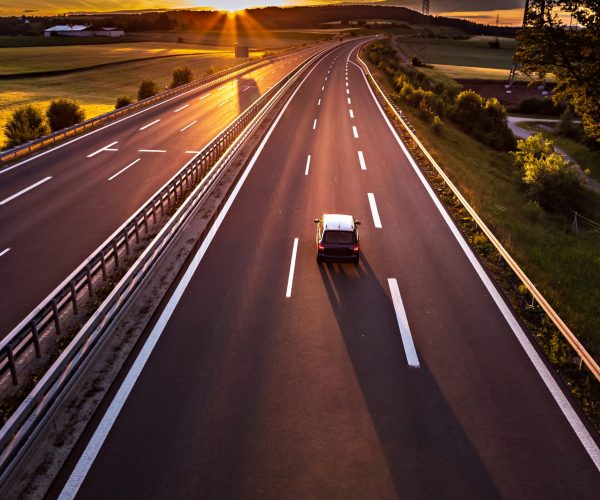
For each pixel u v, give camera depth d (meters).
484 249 16.73
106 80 86.25
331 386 9.88
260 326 11.95
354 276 14.68
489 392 9.81
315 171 26.09
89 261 12.65
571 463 8.12
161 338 11.33
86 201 21.41
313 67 82.69
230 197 21.77
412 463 8.04
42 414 8.20
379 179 25.02
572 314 13.13
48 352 10.61
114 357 10.59
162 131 36.66
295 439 8.48
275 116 41.38
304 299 13.29
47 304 10.54
